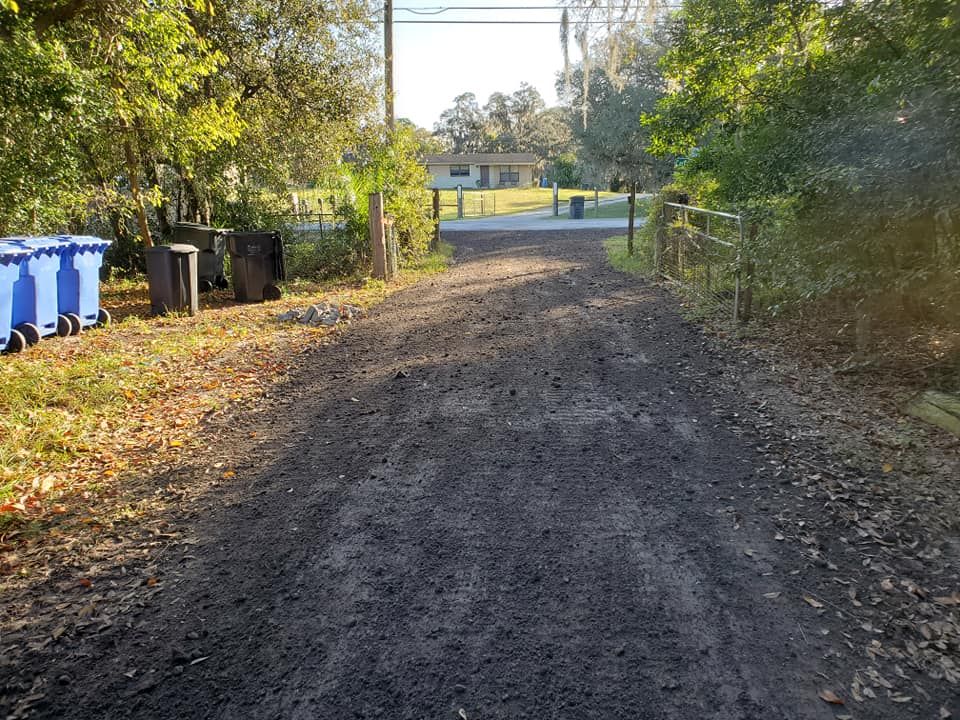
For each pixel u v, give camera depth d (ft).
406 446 16.43
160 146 38.58
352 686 8.67
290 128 51.57
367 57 53.88
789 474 14.43
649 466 15.05
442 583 10.84
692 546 11.80
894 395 18.57
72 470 15.38
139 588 10.83
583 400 19.54
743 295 28.12
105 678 8.84
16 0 24.09
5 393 19.92
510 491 13.97
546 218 115.75
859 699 8.35
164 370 23.50
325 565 11.39
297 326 31.07
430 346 26.40
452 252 65.77
